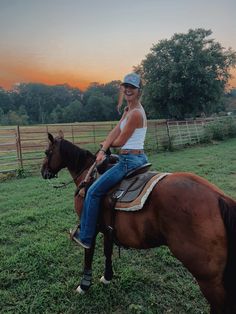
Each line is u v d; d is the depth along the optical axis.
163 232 2.41
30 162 14.30
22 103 102.56
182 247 2.28
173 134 19.50
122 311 3.20
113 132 2.97
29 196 8.07
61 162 3.68
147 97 42.03
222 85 41.59
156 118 45.62
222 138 22.92
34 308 3.24
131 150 2.81
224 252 2.16
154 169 11.05
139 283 3.66
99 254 4.46
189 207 2.25
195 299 3.36
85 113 85.75
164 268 4.06
